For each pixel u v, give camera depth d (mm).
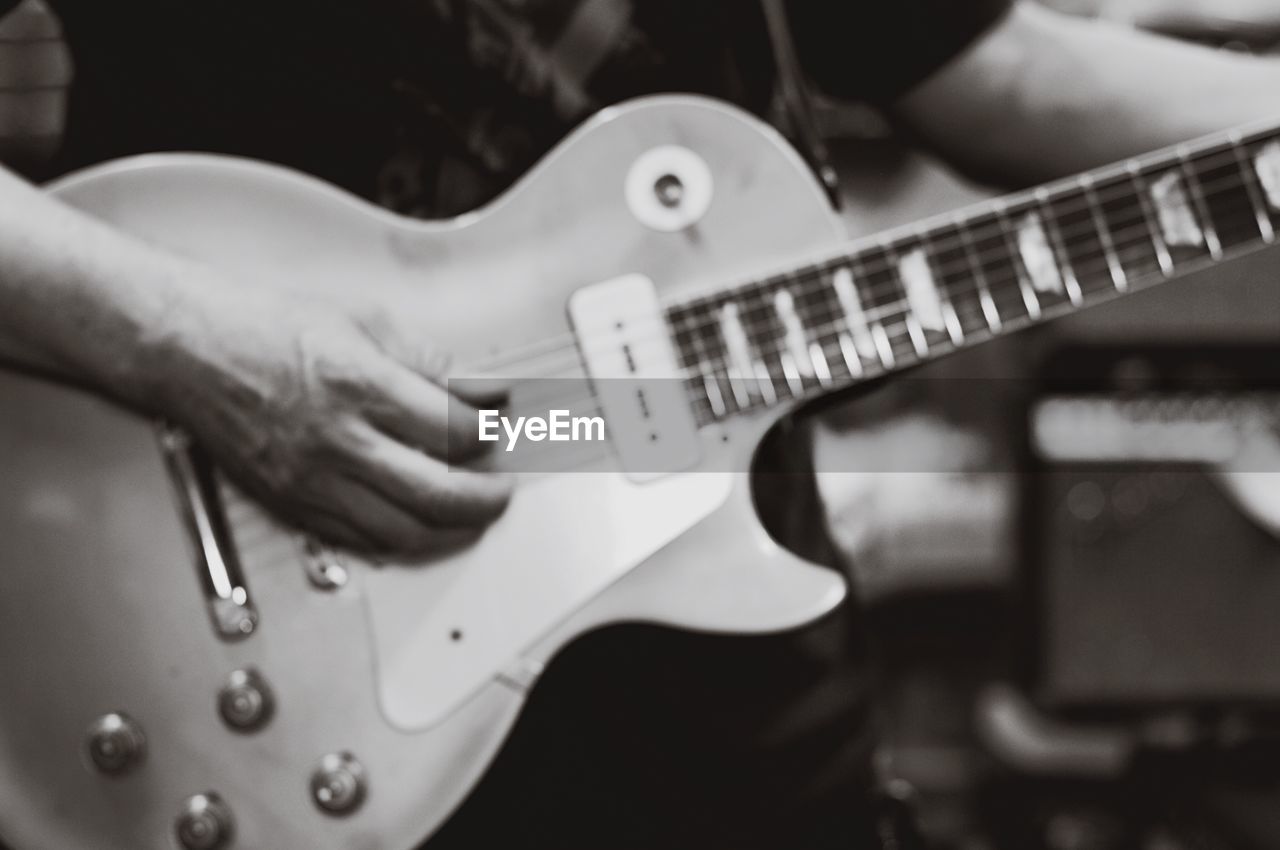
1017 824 1835
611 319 1076
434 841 1055
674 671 1068
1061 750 1892
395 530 1034
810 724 1084
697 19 1107
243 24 1075
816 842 1092
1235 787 1589
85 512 1031
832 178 1128
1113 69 1163
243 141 1084
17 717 1021
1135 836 1709
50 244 1013
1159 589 1799
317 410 1017
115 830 1022
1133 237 1125
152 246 1032
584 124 1092
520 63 1091
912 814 1126
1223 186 1131
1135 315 1740
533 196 1078
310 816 1031
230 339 1017
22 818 1020
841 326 1098
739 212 1093
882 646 1995
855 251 1100
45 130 1075
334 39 1078
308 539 1042
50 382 1031
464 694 1043
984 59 1162
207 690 1030
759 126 1095
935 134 1188
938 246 1110
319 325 1026
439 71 1086
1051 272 1119
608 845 1063
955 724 2004
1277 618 1771
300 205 1060
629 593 1059
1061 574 1822
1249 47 1477
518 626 1049
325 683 1036
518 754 1056
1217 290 1714
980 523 1963
